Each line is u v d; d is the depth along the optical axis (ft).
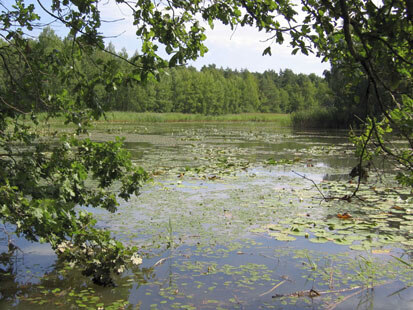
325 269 13.15
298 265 13.44
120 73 11.87
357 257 14.19
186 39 11.36
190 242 15.49
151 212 19.48
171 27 10.73
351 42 7.38
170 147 50.21
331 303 10.90
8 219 11.12
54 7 11.26
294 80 397.80
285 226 17.38
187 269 13.11
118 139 14.26
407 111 7.79
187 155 41.68
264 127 113.70
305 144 56.39
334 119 102.58
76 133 13.93
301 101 320.29
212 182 27.22
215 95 243.19
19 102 12.91
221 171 31.63
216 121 171.32
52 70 12.64
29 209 10.45
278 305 10.76
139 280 12.37
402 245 15.25
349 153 44.39
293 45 9.10
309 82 327.88
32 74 12.19
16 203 10.71
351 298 11.18
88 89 11.98
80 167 13.74
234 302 10.93
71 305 10.79
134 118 141.49
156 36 11.07
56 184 12.53
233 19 11.47
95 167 14.34
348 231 16.74
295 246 15.16
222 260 13.83
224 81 280.72
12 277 12.56
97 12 11.32
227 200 22.04
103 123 114.62
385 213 19.57
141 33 11.14
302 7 8.75
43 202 10.80
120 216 18.76
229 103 271.28
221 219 18.45
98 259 12.42
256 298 11.17
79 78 12.32
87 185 24.21
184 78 241.14
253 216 18.95
